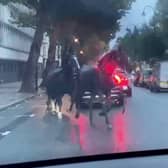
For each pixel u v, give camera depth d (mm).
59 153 9164
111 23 19375
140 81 47312
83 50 16406
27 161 8031
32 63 35125
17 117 17891
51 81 17109
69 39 22781
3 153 9258
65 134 12547
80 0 22203
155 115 17844
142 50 18328
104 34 19281
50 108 17656
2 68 56281
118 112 18797
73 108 18453
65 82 16703
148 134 12461
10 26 57000
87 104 15852
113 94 18078
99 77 14461
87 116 16562
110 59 15844
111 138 11711
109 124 13906
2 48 53344
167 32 17094
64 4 24672
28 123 15688
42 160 8008
